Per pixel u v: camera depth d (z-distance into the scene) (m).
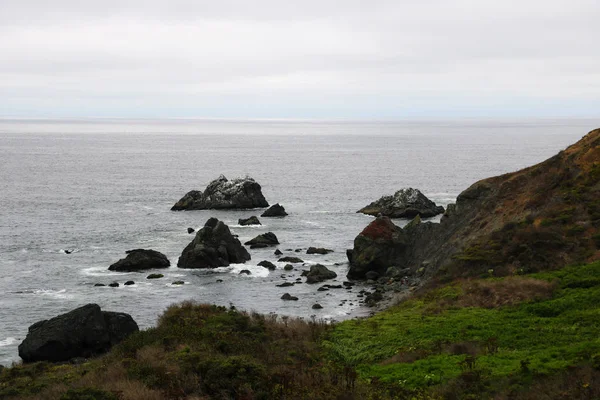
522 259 43.12
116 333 40.47
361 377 25.83
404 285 59.94
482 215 58.31
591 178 51.19
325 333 34.28
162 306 56.66
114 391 21.72
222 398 22.06
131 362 26.33
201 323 33.69
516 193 57.38
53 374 29.09
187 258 71.56
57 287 63.06
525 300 35.50
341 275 68.38
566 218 46.53
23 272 68.88
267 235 85.06
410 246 67.69
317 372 25.44
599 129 60.22
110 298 59.22
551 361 24.61
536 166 61.56
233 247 74.19
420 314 37.06
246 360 25.09
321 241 87.19
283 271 69.94
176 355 26.83
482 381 23.36
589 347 25.30
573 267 39.88
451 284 43.44
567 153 57.91
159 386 23.17
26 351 38.03
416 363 26.91
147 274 68.50
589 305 32.59
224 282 65.00
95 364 29.36
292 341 31.89
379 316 38.44
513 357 26.11
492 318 33.16
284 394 22.06
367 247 67.62
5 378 29.89
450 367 25.86
